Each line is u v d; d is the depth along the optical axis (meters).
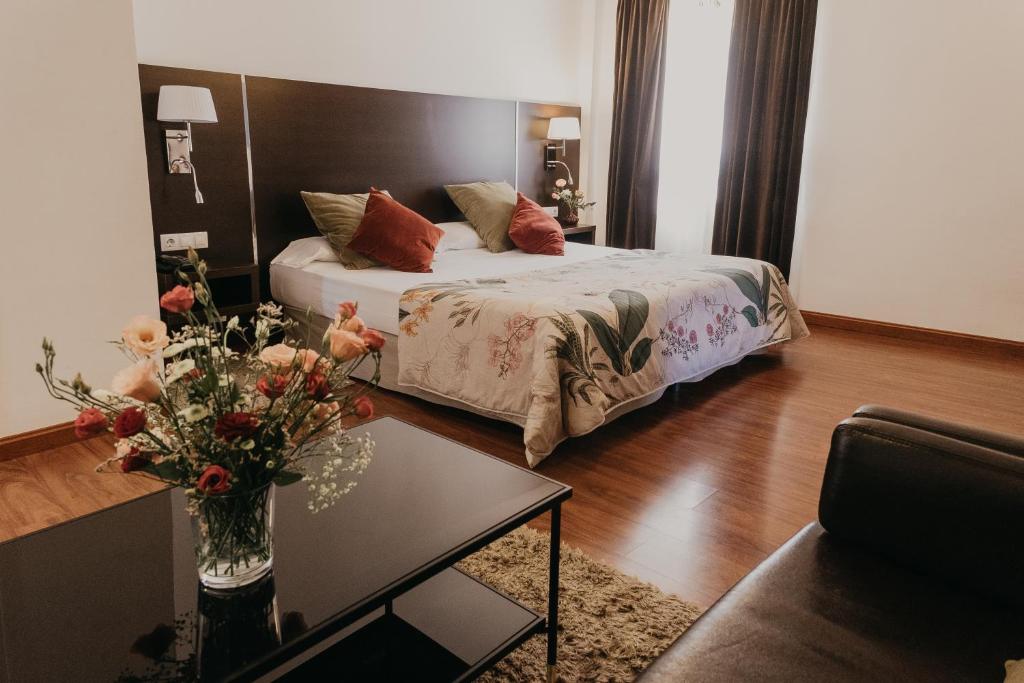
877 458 1.26
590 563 1.95
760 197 5.00
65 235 2.59
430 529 1.32
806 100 4.68
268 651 1.02
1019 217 4.11
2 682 0.96
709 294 3.39
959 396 3.46
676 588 1.88
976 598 1.16
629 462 2.67
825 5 4.61
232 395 1.04
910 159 4.44
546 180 5.71
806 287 5.03
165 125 3.37
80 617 1.09
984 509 1.14
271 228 3.91
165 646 1.03
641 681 0.98
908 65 4.36
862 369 3.90
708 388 3.55
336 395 1.20
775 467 2.63
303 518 1.37
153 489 2.37
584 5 5.78
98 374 2.75
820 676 0.97
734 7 4.87
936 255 4.43
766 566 1.24
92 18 2.53
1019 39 3.97
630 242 5.80
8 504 2.26
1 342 2.50
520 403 2.68
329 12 4.07
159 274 3.34
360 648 1.35
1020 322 4.19
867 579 1.21
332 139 4.11
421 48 4.62
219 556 1.11
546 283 3.26
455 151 4.88
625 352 2.84
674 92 5.46
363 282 3.38
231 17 3.64
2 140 2.40
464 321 2.88
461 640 1.38
